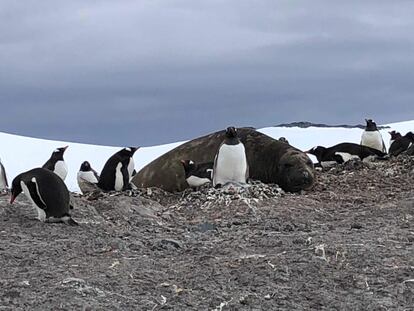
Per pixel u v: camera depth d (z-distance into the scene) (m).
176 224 10.84
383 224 10.27
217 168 12.55
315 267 8.70
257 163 13.80
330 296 8.09
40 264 8.76
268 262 8.81
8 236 9.55
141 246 9.47
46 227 9.92
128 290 8.15
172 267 8.80
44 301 7.62
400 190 12.68
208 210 11.48
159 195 12.78
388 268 8.67
